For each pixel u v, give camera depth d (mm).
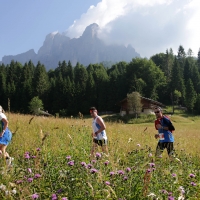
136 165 4719
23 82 96938
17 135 8578
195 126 51875
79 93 86562
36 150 4895
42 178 3908
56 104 87000
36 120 13922
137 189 3600
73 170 3865
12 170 3967
